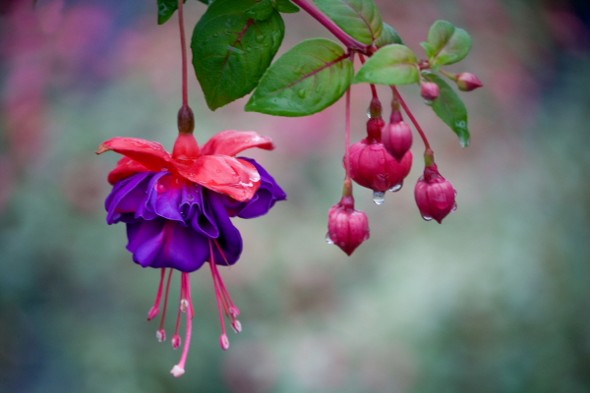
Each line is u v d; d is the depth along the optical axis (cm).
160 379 121
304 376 120
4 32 117
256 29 55
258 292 121
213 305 122
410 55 51
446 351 122
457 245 124
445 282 122
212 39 55
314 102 52
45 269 123
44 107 120
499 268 124
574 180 138
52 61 120
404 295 121
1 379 123
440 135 123
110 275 124
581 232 134
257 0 54
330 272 121
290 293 121
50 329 124
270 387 121
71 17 120
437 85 53
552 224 131
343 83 53
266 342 121
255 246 118
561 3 148
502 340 124
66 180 121
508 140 130
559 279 129
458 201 124
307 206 120
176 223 54
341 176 120
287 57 52
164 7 57
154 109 120
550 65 145
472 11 130
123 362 120
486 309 123
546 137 141
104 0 122
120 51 120
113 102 121
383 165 54
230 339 123
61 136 121
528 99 136
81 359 121
